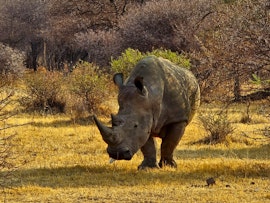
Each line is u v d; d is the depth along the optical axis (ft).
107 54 395.34
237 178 117.39
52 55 537.24
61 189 109.50
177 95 127.95
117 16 485.56
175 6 375.45
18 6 546.67
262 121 205.26
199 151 156.76
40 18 544.21
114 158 113.39
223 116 177.17
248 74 125.29
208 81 136.77
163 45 368.27
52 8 517.55
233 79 128.16
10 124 193.16
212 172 123.24
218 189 107.55
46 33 509.35
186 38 338.75
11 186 111.96
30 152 152.35
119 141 112.27
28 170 127.54
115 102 238.48
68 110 233.35
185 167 129.70
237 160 139.33
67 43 505.66
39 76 243.60
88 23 493.36
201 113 193.47
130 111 115.85
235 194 103.04
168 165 130.11
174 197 100.73
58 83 240.32
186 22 365.81
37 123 203.72
